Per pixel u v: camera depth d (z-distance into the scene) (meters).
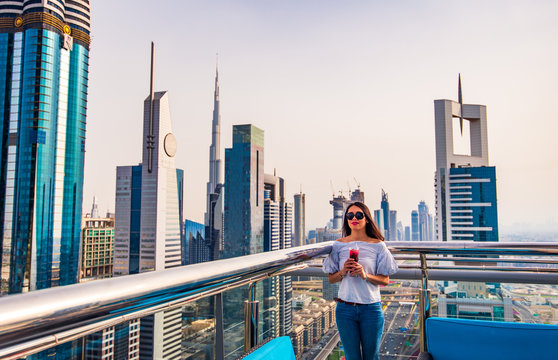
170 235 142.88
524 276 3.02
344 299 2.26
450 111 135.62
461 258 3.08
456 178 130.88
